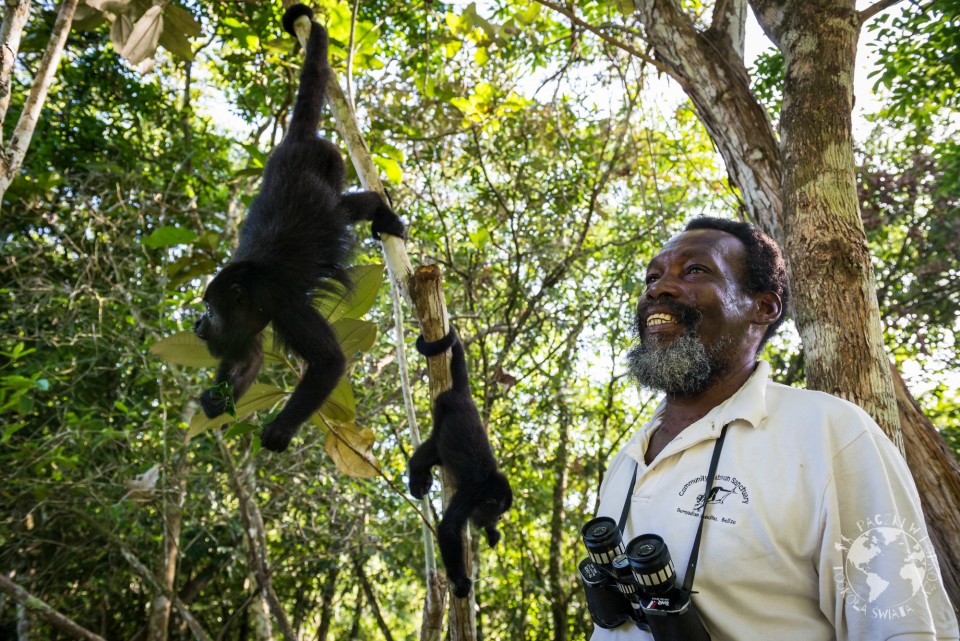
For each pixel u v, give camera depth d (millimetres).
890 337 10891
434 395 3857
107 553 10570
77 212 9422
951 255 10445
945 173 9492
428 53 8062
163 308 8398
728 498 2205
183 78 12172
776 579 2102
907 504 2072
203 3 9695
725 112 4754
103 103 11164
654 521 2342
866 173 10859
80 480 8398
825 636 2084
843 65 4062
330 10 6207
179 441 8664
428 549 4117
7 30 3721
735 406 2334
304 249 4344
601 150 10508
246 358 4258
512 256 10203
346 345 4270
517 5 7961
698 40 4902
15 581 9461
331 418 4176
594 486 12578
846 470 2121
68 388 8625
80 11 5043
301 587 12727
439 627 4090
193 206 10086
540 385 10859
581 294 10891
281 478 9797
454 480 3791
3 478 7703
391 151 6652
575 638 11680
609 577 2281
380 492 9406
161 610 9523
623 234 11133
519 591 12320
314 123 4969
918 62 8609
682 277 2623
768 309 2715
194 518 8898
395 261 4238
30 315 8438
